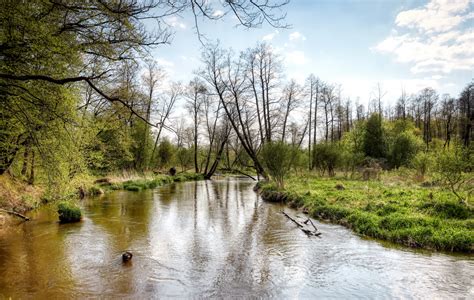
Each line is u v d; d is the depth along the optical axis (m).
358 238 10.65
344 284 7.15
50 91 8.08
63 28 7.12
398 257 8.70
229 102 32.66
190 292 6.86
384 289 6.85
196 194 23.92
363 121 39.59
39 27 6.55
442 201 12.10
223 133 50.81
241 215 15.06
